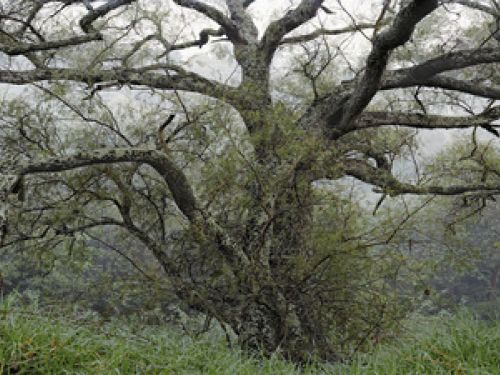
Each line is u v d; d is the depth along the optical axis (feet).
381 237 29.12
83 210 32.22
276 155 28.48
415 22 25.43
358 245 28.19
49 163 26.11
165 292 28.50
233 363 21.26
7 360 17.89
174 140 31.45
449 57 33.55
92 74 32.55
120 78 33.27
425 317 28.76
